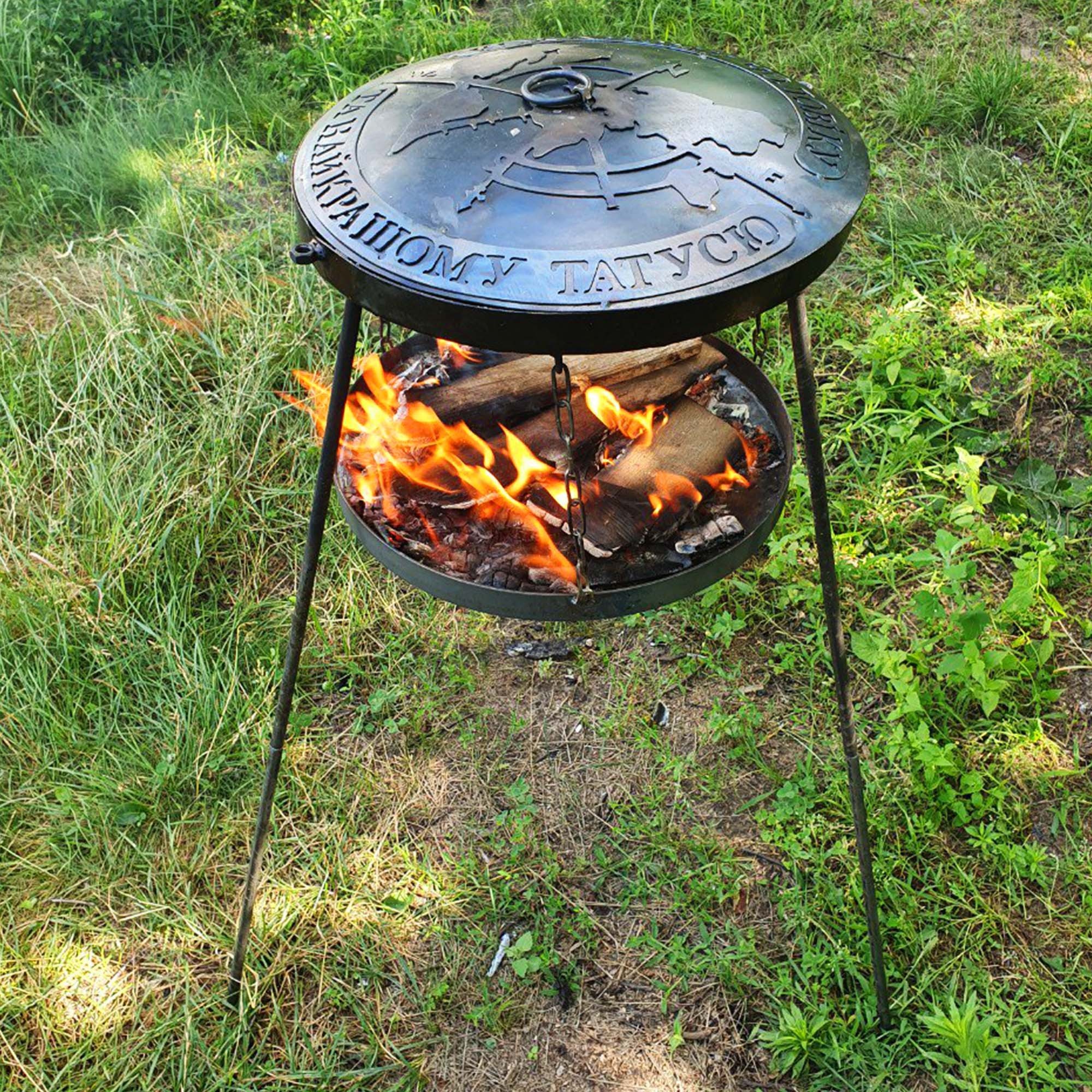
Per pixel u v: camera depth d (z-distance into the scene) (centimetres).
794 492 274
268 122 407
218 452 282
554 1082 187
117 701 239
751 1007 193
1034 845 210
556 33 430
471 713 242
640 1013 194
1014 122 380
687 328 142
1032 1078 179
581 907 208
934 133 387
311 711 242
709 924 204
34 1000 196
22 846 219
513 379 206
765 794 222
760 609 254
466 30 426
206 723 233
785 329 316
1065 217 347
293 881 214
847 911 201
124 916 209
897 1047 185
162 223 355
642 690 244
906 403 295
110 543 261
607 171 151
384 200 152
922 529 271
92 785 226
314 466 288
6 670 243
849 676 241
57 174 382
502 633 257
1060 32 425
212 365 312
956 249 331
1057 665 240
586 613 170
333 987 199
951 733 228
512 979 200
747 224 146
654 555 187
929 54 417
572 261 141
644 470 195
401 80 179
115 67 432
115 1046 191
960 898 202
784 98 170
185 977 200
